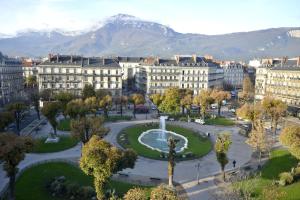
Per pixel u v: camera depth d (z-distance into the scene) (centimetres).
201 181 7662
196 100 15975
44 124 13800
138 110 17525
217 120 15400
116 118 15250
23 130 12512
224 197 6450
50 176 7600
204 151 10188
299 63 19038
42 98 17225
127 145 10575
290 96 18025
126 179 7625
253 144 9394
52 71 19875
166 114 16512
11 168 6172
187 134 12588
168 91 15262
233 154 9938
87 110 12075
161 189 4850
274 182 7356
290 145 8144
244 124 14050
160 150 10194
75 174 7806
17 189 6919
